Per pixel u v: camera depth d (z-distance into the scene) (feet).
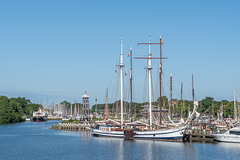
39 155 294.05
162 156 276.00
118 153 294.87
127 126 421.59
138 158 270.05
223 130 399.65
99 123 477.77
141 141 367.04
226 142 348.79
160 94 406.82
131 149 313.53
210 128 430.20
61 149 329.72
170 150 303.27
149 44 416.67
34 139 432.25
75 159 272.72
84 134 503.20
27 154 300.20
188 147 318.65
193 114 366.22
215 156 273.33
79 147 340.80
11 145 367.04
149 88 405.18
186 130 365.40
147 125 399.85
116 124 445.78
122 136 407.85
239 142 341.62
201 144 337.72
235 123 481.05
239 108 604.90
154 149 309.83
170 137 360.48
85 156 285.43
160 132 366.84
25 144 376.07
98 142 374.43
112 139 399.24
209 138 360.89
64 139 426.10
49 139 429.38
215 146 323.37
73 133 527.40
